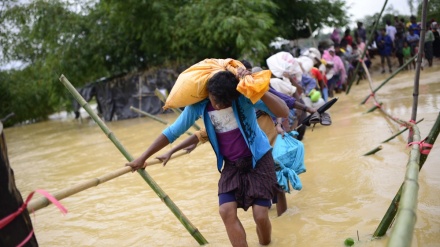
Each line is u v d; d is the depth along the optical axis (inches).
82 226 184.2
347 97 485.4
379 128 283.6
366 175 192.5
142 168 142.9
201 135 149.5
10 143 555.5
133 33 623.2
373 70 744.3
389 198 162.6
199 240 147.9
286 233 147.6
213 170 245.8
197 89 128.6
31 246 96.7
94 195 230.1
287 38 733.9
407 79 543.8
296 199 180.1
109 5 601.3
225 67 131.6
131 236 165.3
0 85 822.5
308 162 231.1
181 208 189.2
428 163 191.6
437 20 699.4
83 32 639.8
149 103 621.3
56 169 317.1
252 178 133.9
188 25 577.3
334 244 132.6
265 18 554.9
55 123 772.6
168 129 138.2
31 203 105.7
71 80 648.4
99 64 651.5
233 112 131.7
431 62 637.9
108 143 402.9
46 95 830.5
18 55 685.3
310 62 350.0
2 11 630.5
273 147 165.8
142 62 669.3
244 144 134.2
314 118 163.0
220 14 547.2
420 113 304.8
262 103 131.3
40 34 637.3
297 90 233.6
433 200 152.0
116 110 638.5
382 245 125.0
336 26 781.3
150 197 212.8
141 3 586.2
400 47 667.4
